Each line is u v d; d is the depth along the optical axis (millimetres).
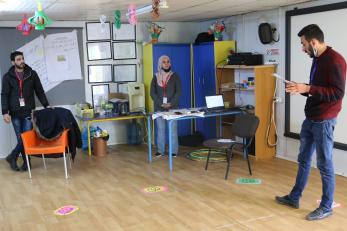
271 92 5992
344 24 4836
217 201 4266
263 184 4781
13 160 5711
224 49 6785
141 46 7461
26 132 5359
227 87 6602
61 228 3711
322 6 5062
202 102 7191
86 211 4105
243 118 5094
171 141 5680
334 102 3504
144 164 5891
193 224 3697
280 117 6012
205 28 7742
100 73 7211
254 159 5988
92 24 7066
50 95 6902
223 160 5961
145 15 6352
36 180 5242
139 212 4031
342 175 5035
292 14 5543
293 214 3854
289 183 4789
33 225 3801
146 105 7316
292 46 5641
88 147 6570
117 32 7258
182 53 7254
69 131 5477
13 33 6523
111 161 6129
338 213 3840
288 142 5926
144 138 7398
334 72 3418
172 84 6312
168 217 3881
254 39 6434
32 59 6699
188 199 4355
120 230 3621
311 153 3836
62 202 4391
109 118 6605
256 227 3590
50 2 4668
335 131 5082
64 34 6883
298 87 3479
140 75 7516
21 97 5625
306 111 3693
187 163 5871
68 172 5578
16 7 4965
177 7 5477
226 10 5980
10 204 4379
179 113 5645
